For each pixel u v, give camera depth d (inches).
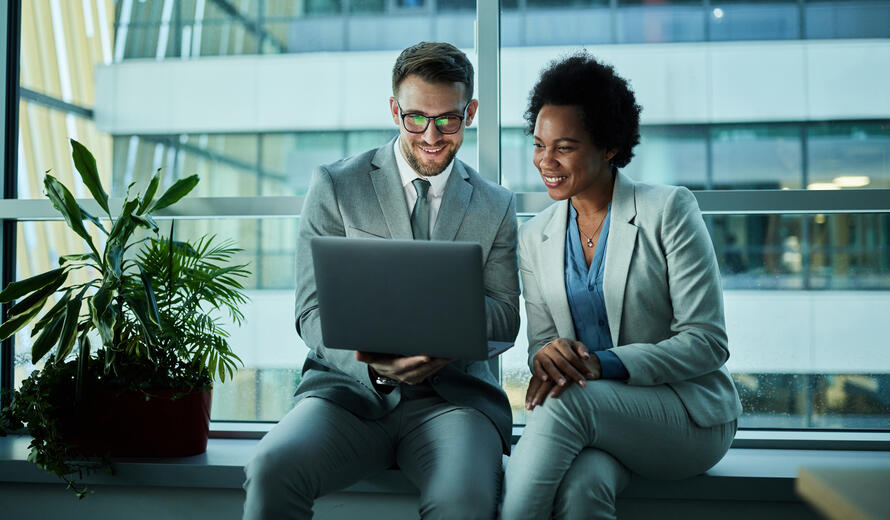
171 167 89.5
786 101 83.2
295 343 87.4
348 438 60.2
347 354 62.5
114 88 90.5
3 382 88.9
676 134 84.5
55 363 72.6
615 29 85.3
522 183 85.4
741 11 83.8
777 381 82.9
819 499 59.4
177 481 70.3
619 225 63.6
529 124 65.9
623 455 56.8
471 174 72.2
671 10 84.6
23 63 90.8
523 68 86.0
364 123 87.8
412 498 68.4
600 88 61.9
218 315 87.9
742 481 64.3
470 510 52.0
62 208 72.7
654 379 57.4
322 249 52.0
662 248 62.8
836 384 82.2
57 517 73.3
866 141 82.3
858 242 81.4
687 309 60.7
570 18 85.6
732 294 83.2
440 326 50.6
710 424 58.7
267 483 53.3
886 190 77.5
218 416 88.4
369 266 50.9
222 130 89.3
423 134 65.9
